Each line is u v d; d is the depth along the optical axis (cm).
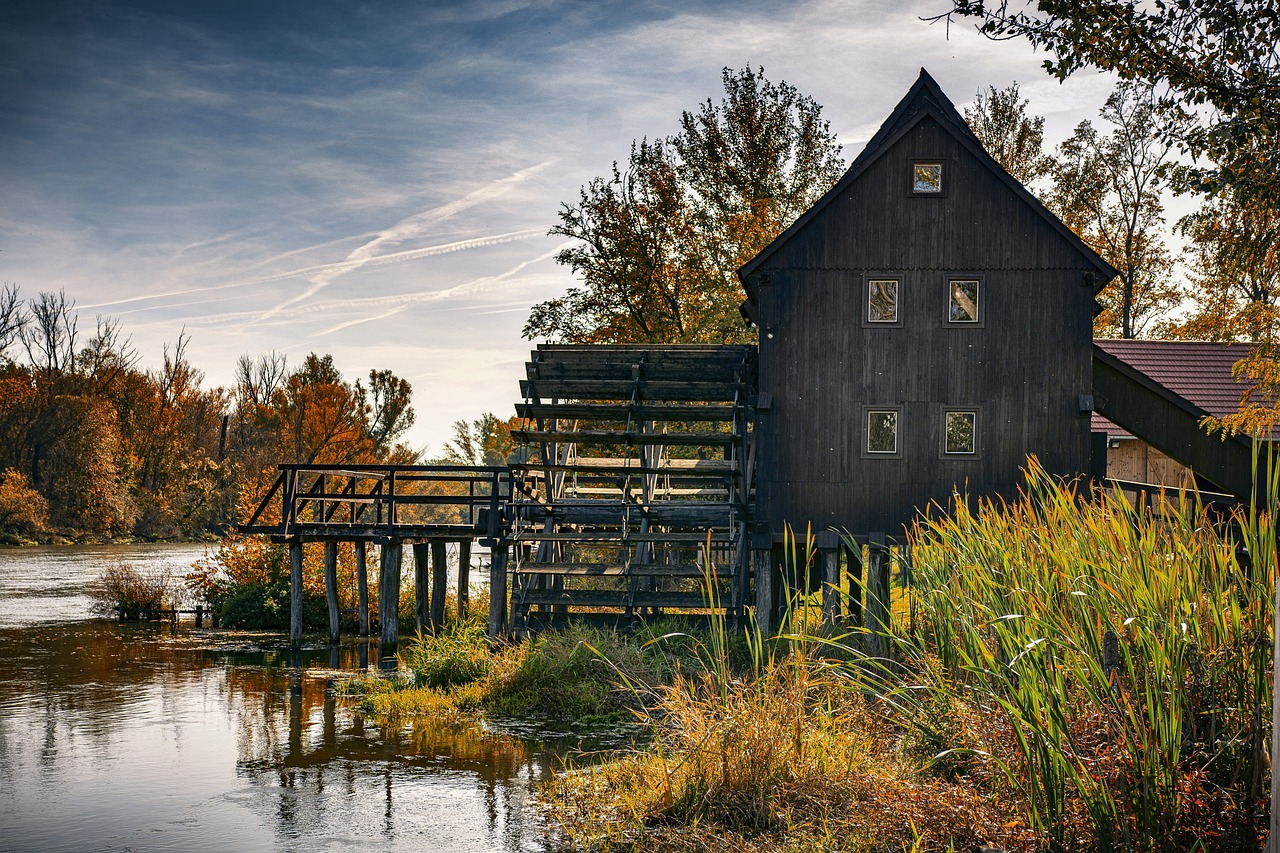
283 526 2091
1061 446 1927
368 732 1281
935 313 1961
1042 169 4116
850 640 1543
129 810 968
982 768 724
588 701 1381
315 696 1534
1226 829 539
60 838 890
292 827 912
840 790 800
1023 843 596
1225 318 1606
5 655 1956
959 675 852
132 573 2689
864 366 1964
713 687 962
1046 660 632
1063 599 714
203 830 906
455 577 3544
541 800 965
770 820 786
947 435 1948
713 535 1988
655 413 2033
